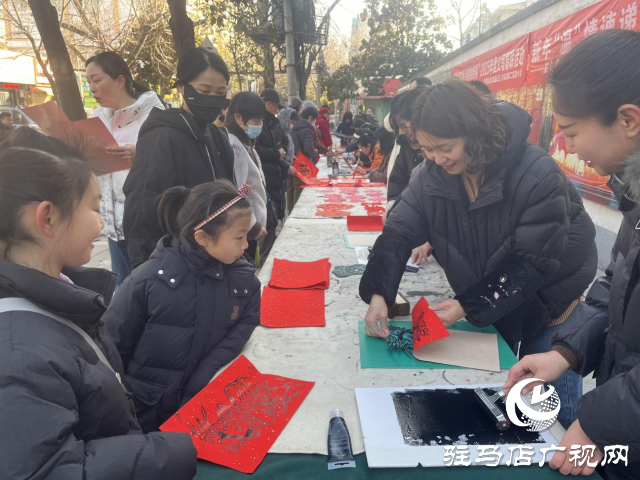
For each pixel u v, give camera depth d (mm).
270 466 1071
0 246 868
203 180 2336
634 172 960
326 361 1510
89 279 1134
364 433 1153
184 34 4977
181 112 2271
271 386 1368
